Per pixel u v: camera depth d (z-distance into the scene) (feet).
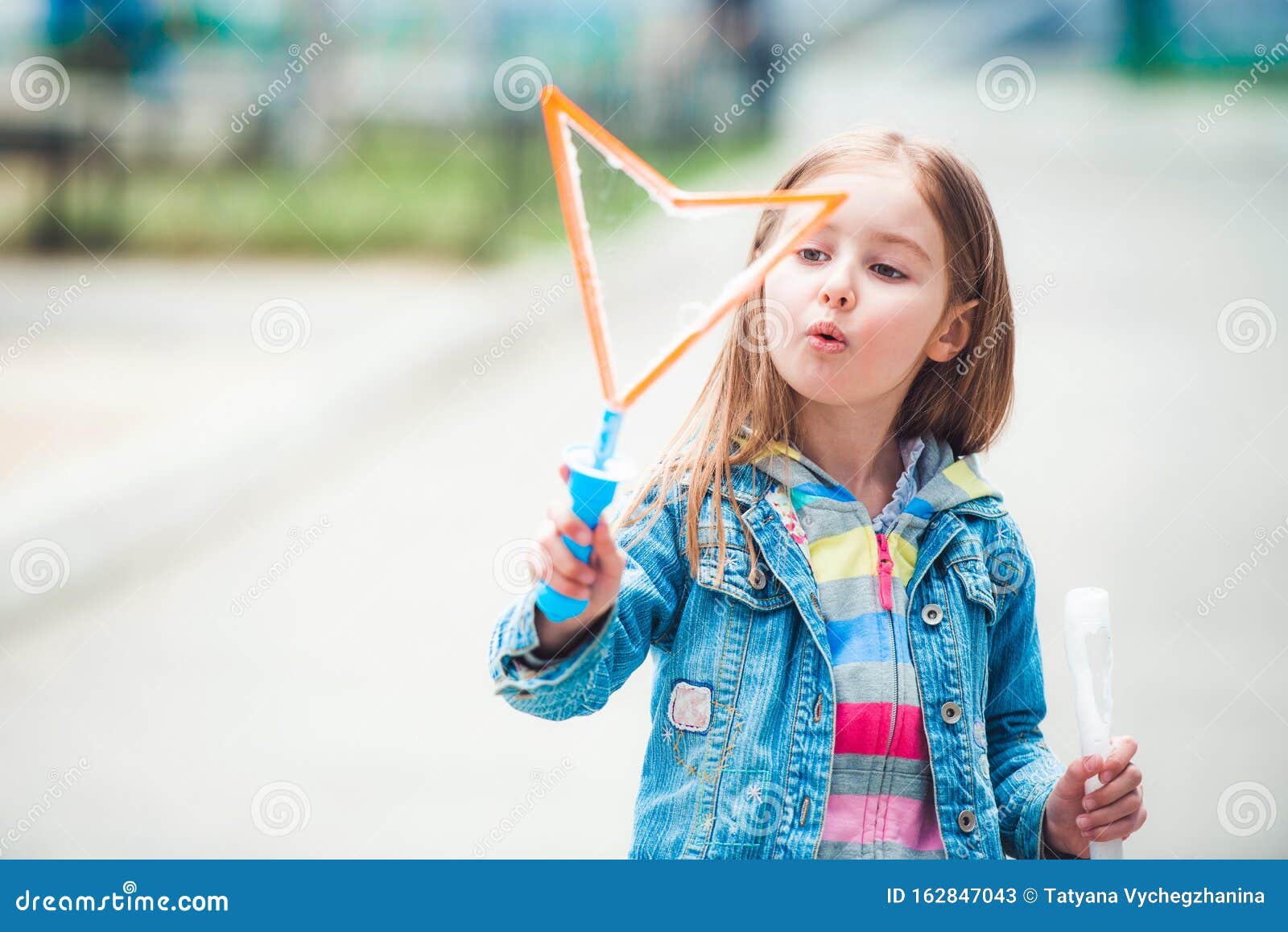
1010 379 11.99
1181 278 56.13
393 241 63.41
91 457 38.45
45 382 46.03
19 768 22.95
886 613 10.72
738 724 10.32
